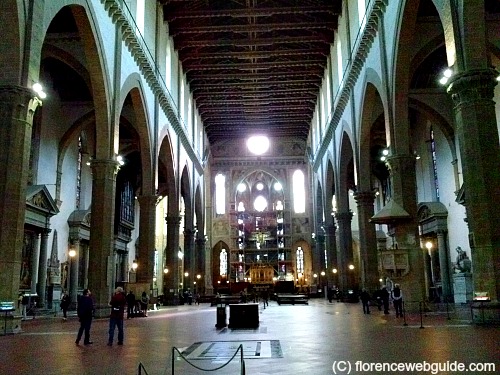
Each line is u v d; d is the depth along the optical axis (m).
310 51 37.75
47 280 27.23
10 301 12.99
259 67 39.38
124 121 31.20
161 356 9.02
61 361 8.48
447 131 29.16
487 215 12.98
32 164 25.95
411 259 19.80
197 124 47.62
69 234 30.41
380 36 22.34
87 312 11.23
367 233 27.97
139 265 28.09
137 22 25.91
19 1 13.45
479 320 13.05
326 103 40.28
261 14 32.31
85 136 33.62
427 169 33.84
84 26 18.95
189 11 32.22
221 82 42.69
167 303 35.69
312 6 32.34
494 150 13.25
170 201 35.28
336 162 36.38
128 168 38.06
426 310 19.56
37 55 14.24
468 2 13.55
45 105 27.45
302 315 21.19
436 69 26.95
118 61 22.23
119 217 36.50
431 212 31.31
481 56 13.52
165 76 32.47
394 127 20.84
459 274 27.42
